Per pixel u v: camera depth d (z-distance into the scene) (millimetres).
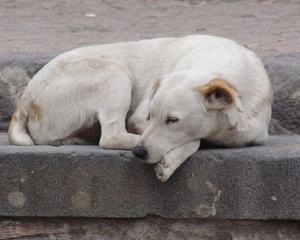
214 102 9344
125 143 10141
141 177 9875
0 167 9984
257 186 9750
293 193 9734
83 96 10516
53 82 10617
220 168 9742
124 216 9977
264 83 10242
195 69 9820
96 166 9906
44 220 10203
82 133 10711
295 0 20250
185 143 9555
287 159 9695
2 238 10250
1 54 12805
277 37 15703
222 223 10000
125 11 20141
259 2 20438
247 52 10617
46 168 9945
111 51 11039
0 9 20297
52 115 10570
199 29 17281
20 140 10570
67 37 16359
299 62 12188
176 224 10062
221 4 20594
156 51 11031
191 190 9820
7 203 10055
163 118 9344
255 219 9883
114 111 10414
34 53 12891
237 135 9867
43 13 19766
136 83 10867
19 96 12445
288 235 9969
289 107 11852
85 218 10148
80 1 21375
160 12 19938
